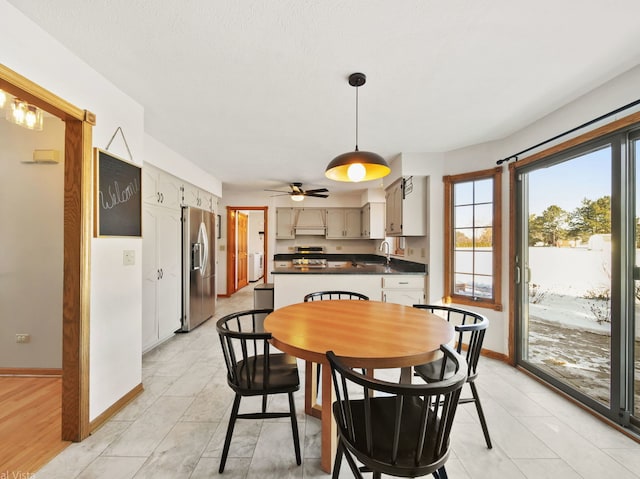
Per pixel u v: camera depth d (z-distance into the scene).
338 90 2.00
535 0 1.24
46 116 2.47
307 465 1.50
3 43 1.26
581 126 1.94
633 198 1.76
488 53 1.60
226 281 6.06
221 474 1.43
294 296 3.23
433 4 1.27
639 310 1.76
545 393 2.22
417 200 3.39
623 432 1.73
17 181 2.49
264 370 1.44
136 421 1.85
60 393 2.18
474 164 3.11
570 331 2.19
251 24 1.39
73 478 1.40
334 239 6.38
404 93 2.04
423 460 1.00
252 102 2.18
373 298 3.26
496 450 1.60
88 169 1.70
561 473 1.44
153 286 3.06
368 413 0.99
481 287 3.06
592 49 1.56
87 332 1.69
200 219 4.06
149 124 2.60
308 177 4.72
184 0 1.24
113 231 1.90
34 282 2.48
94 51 1.60
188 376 2.49
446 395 1.01
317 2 1.25
